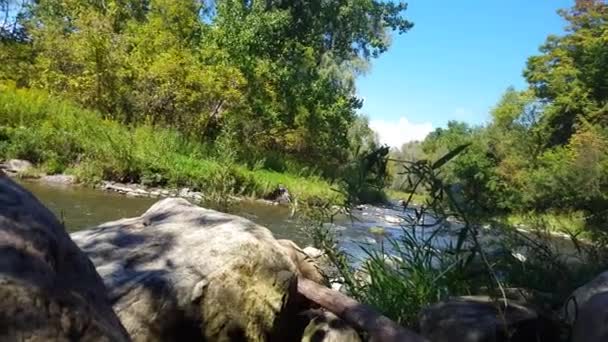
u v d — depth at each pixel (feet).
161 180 52.70
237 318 11.45
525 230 20.15
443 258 14.64
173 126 73.10
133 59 74.28
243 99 79.61
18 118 57.06
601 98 115.85
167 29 82.07
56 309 5.33
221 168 55.98
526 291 13.35
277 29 93.91
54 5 92.68
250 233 12.46
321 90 96.68
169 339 10.74
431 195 12.60
